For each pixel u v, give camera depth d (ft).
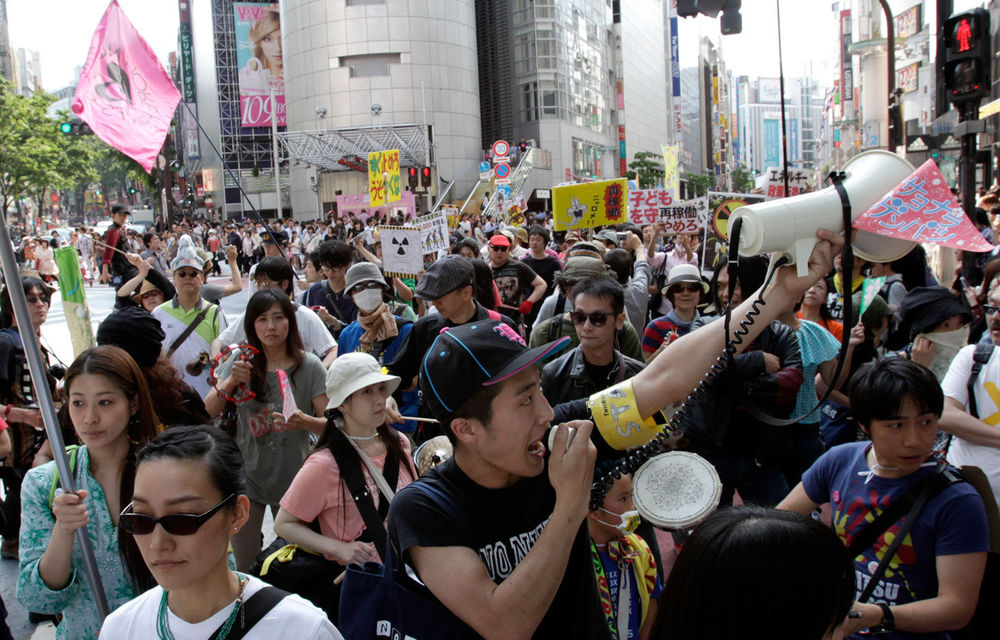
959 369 12.09
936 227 5.98
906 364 8.84
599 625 7.10
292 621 6.74
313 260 26.48
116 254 39.47
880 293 20.11
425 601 6.64
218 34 258.78
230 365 15.15
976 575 8.50
